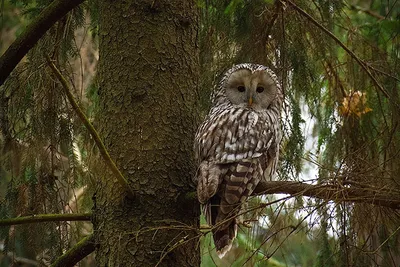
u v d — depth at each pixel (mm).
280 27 12148
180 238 9531
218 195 10172
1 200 11398
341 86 12648
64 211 11406
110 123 9930
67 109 11336
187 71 10227
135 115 9867
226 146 10469
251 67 11938
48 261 11211
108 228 9539
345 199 9016
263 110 11727
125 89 9953
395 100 12258
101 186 9742
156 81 9984
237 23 12125
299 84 12320
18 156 11461
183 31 10297
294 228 9055
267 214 10234
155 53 10055
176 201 9680
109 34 10203
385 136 11758
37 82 11219
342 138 12438
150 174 9672
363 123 12508
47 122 11297
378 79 12570
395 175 9969
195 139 10188
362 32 13414
